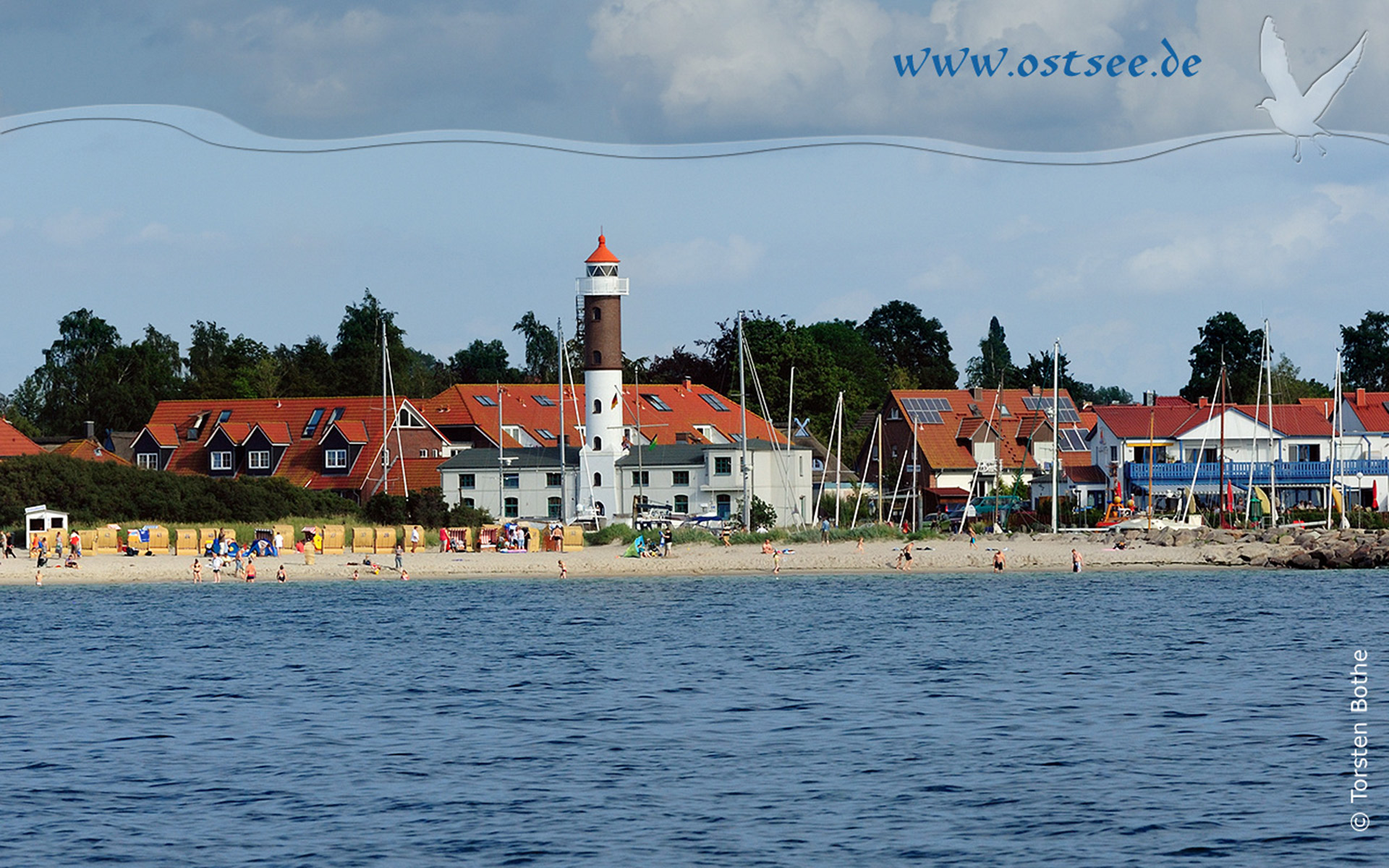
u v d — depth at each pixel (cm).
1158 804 5262
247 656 9238
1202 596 12456
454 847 4809
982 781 5609
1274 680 7888
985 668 8475
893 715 6962
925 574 14662
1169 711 6988
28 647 9719
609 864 4634
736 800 5366
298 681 8206
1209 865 4597
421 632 10488
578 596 12962
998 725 6694
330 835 4947
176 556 15062
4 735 6606
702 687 7875
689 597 12775
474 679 8238
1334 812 5138
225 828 5028
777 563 14775
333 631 10556
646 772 5806
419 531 15600
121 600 12744
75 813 5234
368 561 14400
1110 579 14100
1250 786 5516
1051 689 7694
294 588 13638
